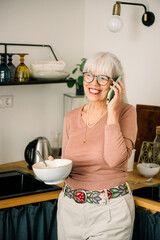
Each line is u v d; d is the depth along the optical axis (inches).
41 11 111.4
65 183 74.5
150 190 85.0
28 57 110.4
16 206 80.0
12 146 111.1
